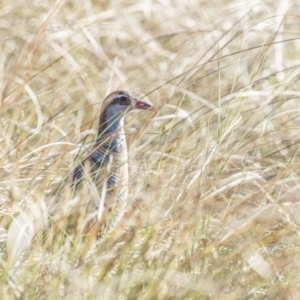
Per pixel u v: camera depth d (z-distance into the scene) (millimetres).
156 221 12508
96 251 12344
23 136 15453
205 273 11781
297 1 19016
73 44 18703
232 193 13516
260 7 19750
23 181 14180
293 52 19703
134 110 17234
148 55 19031
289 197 13289
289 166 13438
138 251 12312
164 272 11938
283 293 11664
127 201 13391
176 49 19078
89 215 13031
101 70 18219
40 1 19516
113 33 19453
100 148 14578
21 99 15906
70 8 20406
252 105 16219
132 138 15578
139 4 20109
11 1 19062
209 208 12742
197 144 13812
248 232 12633
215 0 20219
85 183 13367
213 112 14250
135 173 14367
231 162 13672
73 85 18000
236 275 11891
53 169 13594
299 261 12078
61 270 11758
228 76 18219
